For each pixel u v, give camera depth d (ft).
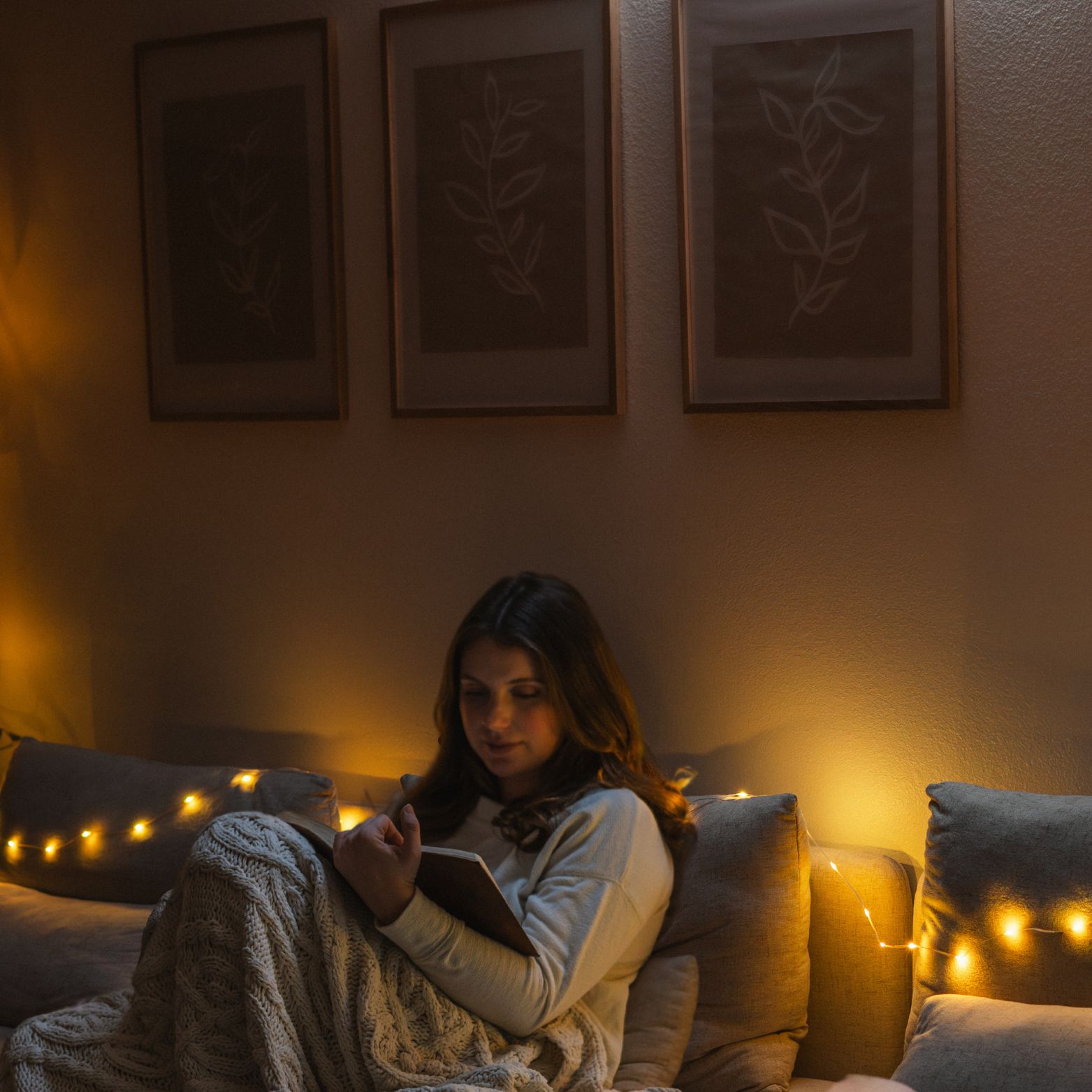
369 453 7.70
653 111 6.86
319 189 7.61
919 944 5.95
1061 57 6.10
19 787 7.66
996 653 6.40
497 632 6.00
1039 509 6.28
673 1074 5.65
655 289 6.93
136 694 8.52
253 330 7.88
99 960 6.50
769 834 6.00
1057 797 5.73
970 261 6.32
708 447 6.90
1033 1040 4.93
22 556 8.75
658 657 7.09
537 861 5.76
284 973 4.94
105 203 8.32
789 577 6.79
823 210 6.51
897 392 6.44
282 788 7.11
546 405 7.14
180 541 8.30
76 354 8.52
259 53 7.69
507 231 7.15
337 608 7.88
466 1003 5.21
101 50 8.23
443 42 7.22
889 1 6.32
